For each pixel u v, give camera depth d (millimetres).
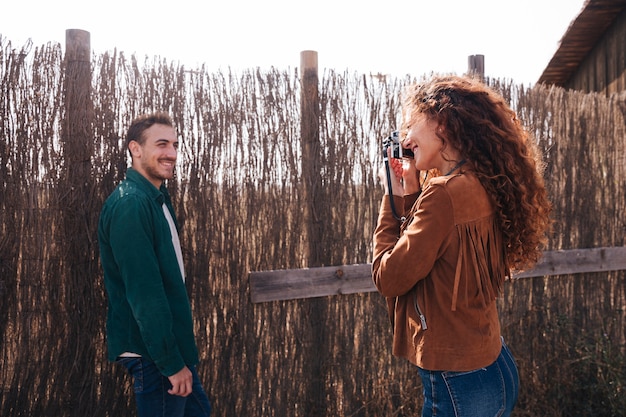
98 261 2980
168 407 2293
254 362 3328
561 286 4105
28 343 2922
